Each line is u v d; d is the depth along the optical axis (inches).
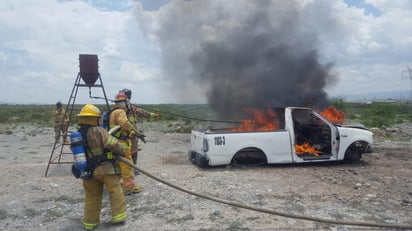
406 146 481.1
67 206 215.3
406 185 255.4
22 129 843.4
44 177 295.7
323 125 336.2
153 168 324.5
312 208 203.2
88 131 178.7
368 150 342.3
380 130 693.3
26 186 261.6
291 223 180.1
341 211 197.6
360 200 219.0
